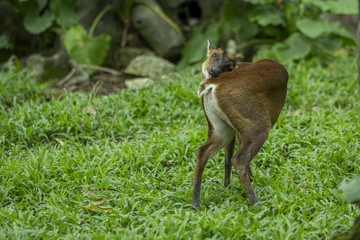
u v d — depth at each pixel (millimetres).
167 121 11477
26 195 8062
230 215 6914
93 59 16312
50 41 16906
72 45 16062
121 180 8539
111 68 17453
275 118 7883
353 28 24188
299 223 7172
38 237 6926
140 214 7445
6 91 12891
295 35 16234
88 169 8828
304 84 13445
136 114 11852
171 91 12734
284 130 10539
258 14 16500
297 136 10031
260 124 7371
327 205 7551
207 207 7816
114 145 10023
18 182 8383
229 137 7723
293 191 8023
